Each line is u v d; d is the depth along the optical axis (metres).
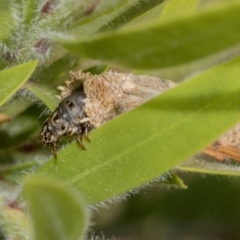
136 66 0.16
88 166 0.18
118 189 0.18
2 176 0.19
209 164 0.18
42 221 0.16
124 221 0.24
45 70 0.19
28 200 0.16
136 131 0.18
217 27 0.15
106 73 0.19
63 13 0.18
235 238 0.25
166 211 0.24
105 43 0.16
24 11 0.19
